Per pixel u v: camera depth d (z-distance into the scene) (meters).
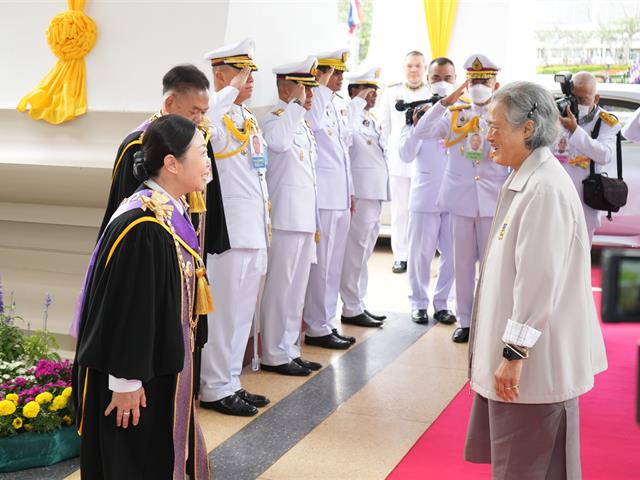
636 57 9.38
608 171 6.88
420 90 7.23
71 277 4.70
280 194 4.54
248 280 4.14
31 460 3.32
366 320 5.75
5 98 5.08
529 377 2.36
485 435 2.68
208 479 2.77
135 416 2.39
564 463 2.45
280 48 5.26
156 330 2.41
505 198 2.47
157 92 4.78
